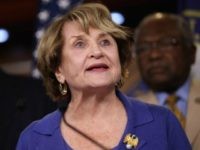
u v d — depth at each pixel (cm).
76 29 246
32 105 347
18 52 941
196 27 544
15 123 342
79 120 249
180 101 427
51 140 246
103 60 238
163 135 243
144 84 448
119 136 241
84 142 240
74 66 242
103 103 246
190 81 443
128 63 263
